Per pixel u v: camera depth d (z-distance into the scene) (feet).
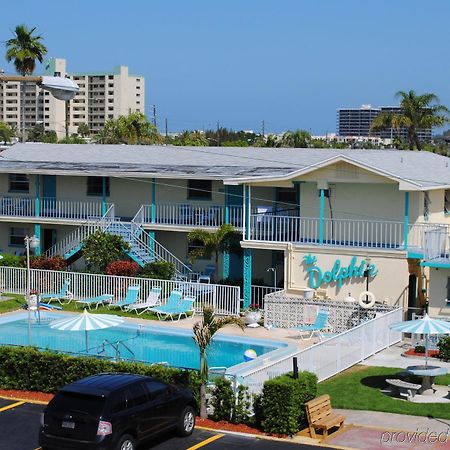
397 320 95.45
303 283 108.99
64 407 54.44
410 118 246.68
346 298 102.42
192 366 86.38
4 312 112.98
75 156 148.87
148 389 58.03
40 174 138.92
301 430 62.59
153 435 57.67
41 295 117.19
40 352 74.49
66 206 140.46
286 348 87.30
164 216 133.59
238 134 606.96
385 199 110.22
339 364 81.35
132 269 120.88
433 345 91.09
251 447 59.06
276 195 123.75
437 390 74.69
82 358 72.28
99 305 116.57
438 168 127.54
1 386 74.79
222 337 98.58
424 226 107.24
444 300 98.37
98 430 53.21
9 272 124.77
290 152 142.00
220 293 110.73
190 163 137.18
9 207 142.41
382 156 122.01
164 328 102.83
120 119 296.30
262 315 107.55
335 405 69.87
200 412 65.57
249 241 112.47
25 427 63.72
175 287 113.70
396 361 86.38
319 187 109.50
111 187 139.85
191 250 133.59
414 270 105.60
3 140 461.37
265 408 62.44
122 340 98.78
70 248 130.41
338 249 106.42
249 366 74.13
